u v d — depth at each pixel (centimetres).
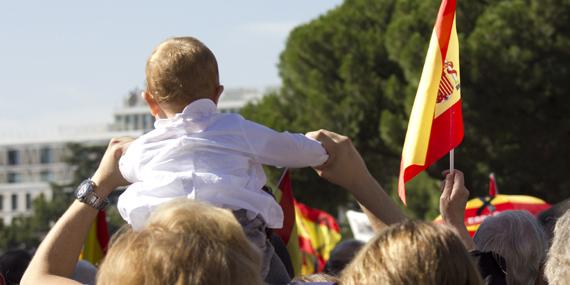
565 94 4456
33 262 686
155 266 518
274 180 4438
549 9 4372
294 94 5422
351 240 1380
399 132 4603
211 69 716
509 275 841
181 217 538
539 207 1650
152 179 686
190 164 689
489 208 1619
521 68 4391
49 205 17512
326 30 5012
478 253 819
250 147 700
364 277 564
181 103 707
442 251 559
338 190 5122
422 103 864
